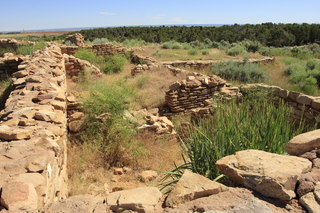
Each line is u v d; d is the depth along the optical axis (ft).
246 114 12.16
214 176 9.97
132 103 26.02
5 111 12.68
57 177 9.08
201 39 116.57
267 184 6.06
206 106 24.20
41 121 11.29
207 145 10.57
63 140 12.44
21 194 5.87
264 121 11.34
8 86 26.21
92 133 17.47
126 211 5.74
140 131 18.83
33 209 5.69
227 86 27.07
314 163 7.16
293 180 6.14
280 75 42.04
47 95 14.71
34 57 26.84
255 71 38.65
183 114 24.34
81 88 29.66
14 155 7.95
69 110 20.98
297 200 5.92
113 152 16.35
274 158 7.06
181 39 118.42
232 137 10.83
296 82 35.58
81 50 50.52
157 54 55.83
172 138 20.11
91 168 15.08
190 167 11.12
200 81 25.40
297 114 20.77
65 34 124.06
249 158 7.12
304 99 19.92
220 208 5.65
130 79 35.50
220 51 68.18
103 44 57.21
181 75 36.06
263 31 132.36
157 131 19.47
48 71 21.33
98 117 17.97
